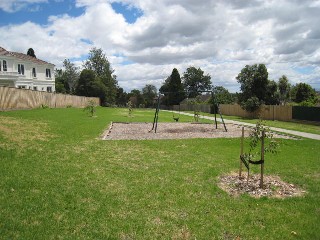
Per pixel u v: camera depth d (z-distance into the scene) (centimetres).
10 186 680
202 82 10656
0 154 951
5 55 4297
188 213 588
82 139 1416
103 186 728
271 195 699
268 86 4222
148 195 678
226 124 2738
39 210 569
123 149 1230
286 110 3378
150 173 861
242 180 810
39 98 3462
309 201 663
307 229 530
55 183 728
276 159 1102
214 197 676
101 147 1245
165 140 1527
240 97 4350
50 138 1348
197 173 874
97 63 8525
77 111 3516
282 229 530
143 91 9594
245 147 1384
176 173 869
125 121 2703
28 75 4788
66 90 7694
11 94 2759
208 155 1152
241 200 661
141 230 514
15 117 1931
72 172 834
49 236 479
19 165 859
